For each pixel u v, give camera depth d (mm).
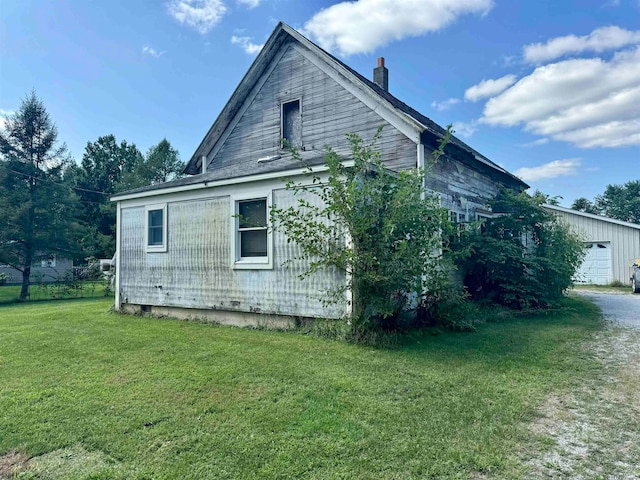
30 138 19047
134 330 7395
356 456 2709
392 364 4879
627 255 17219
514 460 2662
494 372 4539
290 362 5008
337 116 10133
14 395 3930
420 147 8633
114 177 39500
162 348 5855
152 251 9438
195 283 8633
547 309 9195
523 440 2938
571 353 5383
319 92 10539
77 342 6332
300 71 10992
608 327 7262
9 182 17969
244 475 2486
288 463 2619
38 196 18156
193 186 8562
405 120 8742
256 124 11930
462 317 7023
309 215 6496
